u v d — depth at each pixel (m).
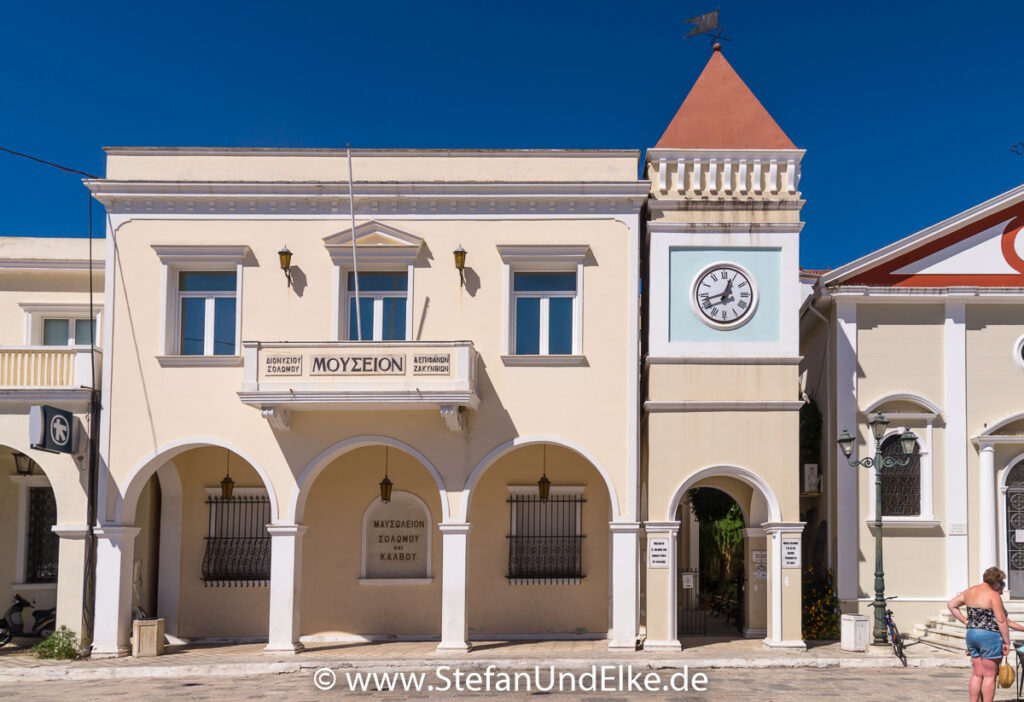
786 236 17.80
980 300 18.62
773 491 17.16
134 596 18.31
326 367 16.75
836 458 18.53
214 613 19.16
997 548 18.20
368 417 17.45
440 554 19.17
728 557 26.56
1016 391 18.56
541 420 17.33
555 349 17.83
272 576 17.12
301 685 14.15
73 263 19.62
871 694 12.82
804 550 20.62
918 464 18.53
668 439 17.33
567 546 18.98
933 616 17.95
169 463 19.00
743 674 14.70
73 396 17.34
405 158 18.06
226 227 17.92
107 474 17.36
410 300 17.69
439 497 19.28
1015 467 18.50
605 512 19.06
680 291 17.73
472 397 16.70
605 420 17.30
